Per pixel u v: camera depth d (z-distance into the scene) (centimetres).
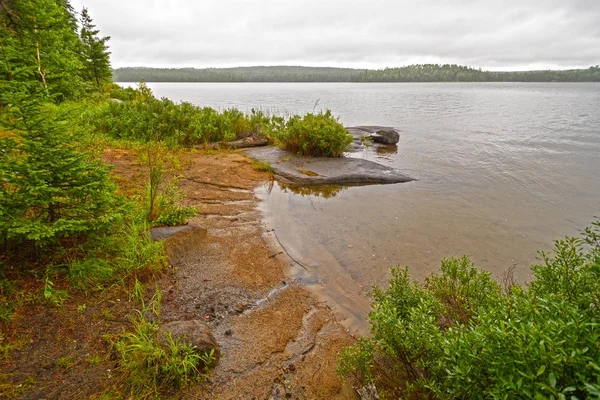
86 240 428
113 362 296
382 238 614
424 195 862
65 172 353
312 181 949
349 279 488
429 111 3312
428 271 505
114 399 265
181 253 498
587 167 1144
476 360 193
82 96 1958
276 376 314
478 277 346
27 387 265
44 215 394
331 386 307
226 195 795
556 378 155
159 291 400
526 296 256
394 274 356
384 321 263
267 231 630
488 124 2317
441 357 219
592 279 236
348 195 861
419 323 255
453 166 1170
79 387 271
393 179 983
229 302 414
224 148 1287
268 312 407
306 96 6103
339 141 1217
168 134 1261
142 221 522
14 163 334
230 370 314
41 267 382
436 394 222
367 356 287
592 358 156
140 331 310
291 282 475
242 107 3584
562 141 1641
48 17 1130
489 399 184
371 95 6494
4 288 345
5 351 289
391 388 294
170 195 652
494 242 601
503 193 877
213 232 599
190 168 960
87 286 379
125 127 1256
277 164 1089
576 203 805
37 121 343
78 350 304
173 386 287
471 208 768
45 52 1322
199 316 380
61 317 335
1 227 317
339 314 413
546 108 3631
